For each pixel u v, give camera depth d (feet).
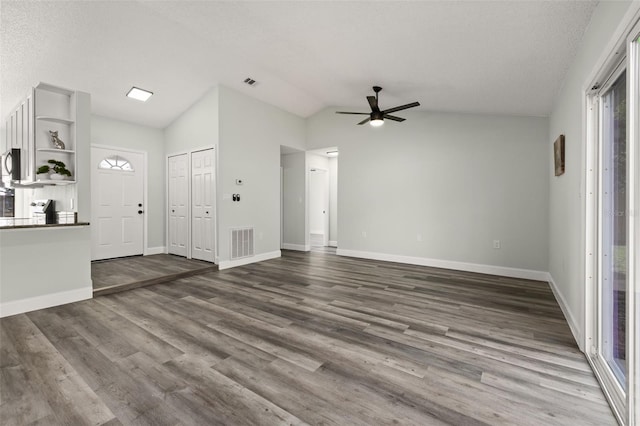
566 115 9.61
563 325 8.92
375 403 5.44
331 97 17.71
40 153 10.75
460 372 6.44
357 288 12.64
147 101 16.29
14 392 5.68
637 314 4.69
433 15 7.51
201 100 16.85
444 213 16.56
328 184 25.59
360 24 8.82
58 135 11.17
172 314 9.67
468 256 15.93
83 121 11.20
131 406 5.31
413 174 17.51
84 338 7.93
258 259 18.37
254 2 9.28
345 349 7.42
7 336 8.02
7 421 4.95
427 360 6.93
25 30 10.16
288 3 8.73
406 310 10.09
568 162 9.28
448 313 9.84
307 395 5.65
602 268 6.95
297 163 22.80
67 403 5.38
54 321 9.05
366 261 18.35
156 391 5.73
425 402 5.47
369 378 6.21
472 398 5.59
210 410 5.23
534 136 14.28
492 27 7.48
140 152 18.60
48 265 10.28
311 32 10.17
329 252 21.91
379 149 18.71
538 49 8.12
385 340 7.91
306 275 14.87
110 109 16.42
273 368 6.56
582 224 7.32
